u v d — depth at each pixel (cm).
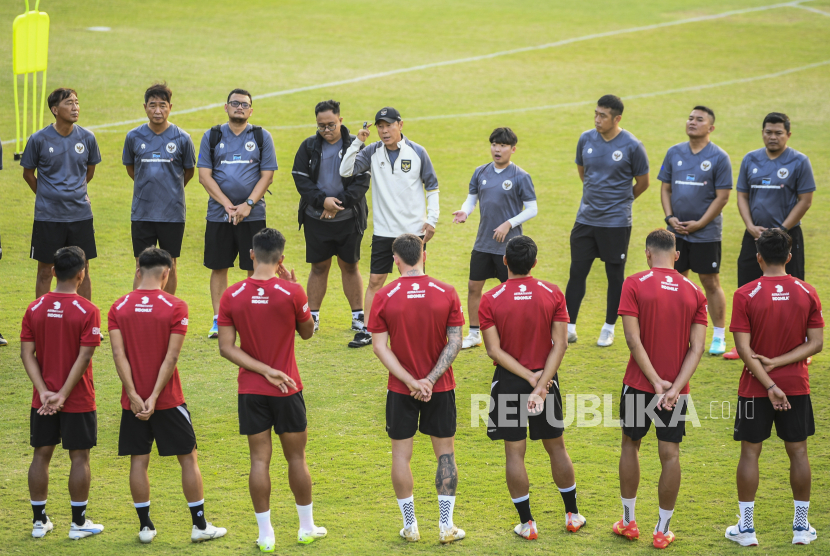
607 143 2872
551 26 10856
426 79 8044
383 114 2716
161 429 1755
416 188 2836
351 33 10000
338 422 2366
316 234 2958
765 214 2711
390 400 1809
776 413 1816
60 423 1778
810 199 2653
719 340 2888
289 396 1753
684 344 1809
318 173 2912
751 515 1758
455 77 8169
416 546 1744
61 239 2920
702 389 2589
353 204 2889
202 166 2894
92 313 1784
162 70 7681
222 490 1994
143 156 2902
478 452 2205
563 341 1819
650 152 5909
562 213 4709
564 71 8581
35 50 4047
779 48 9712
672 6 12262
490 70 8506
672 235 1900
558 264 3931
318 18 10688
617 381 2653
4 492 1950
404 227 2833
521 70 8556
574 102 7394
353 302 3089
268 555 1703
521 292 1814
